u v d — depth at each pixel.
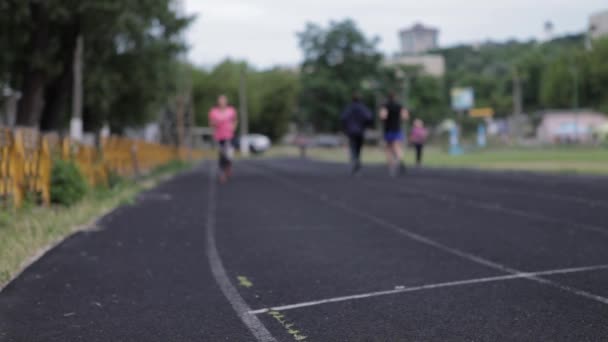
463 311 4.48
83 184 12.01
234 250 7.05
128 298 5.01
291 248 7.12
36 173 10.80
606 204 10.62
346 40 84.62
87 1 20.48
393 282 5.41
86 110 31.03
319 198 12.59
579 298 4.74
